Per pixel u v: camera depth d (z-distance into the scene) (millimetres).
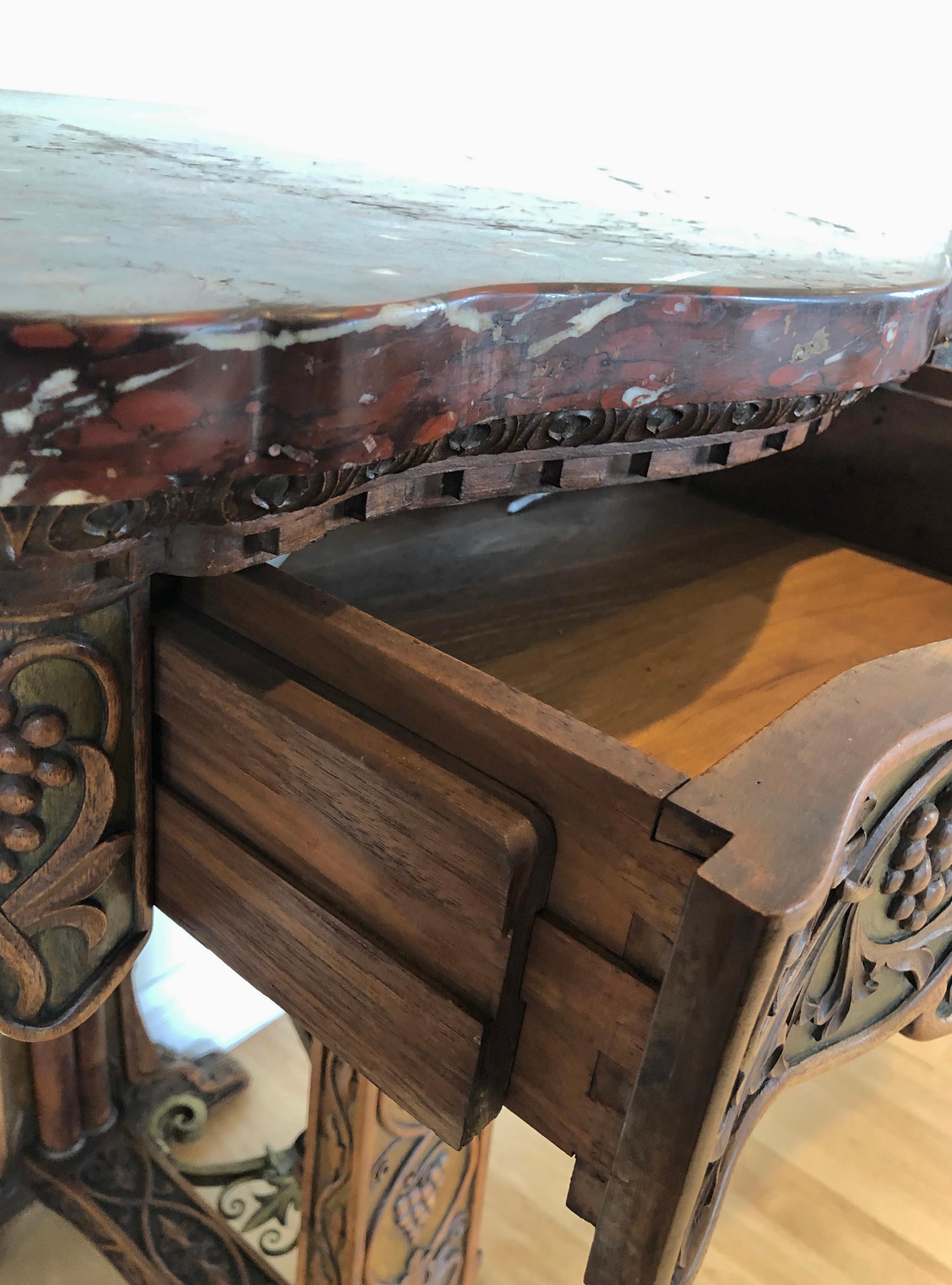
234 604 397
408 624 509
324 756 352
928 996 449
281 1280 989
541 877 314
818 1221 1071
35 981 417
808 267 480
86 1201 1008
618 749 299
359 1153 769
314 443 266
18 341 217
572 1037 324
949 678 343
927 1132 1204
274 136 652
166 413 240
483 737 324
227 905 423
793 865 257
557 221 490
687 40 1040
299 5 832
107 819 415
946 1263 1045
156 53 768
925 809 346
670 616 564
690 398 385
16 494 234
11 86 704
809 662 526
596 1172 332
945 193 1170
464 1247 969
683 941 265
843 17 1070
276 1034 1304
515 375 320
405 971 350
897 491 689
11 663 352
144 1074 1123
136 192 380
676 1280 339
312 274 284
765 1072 348
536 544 650
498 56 967
